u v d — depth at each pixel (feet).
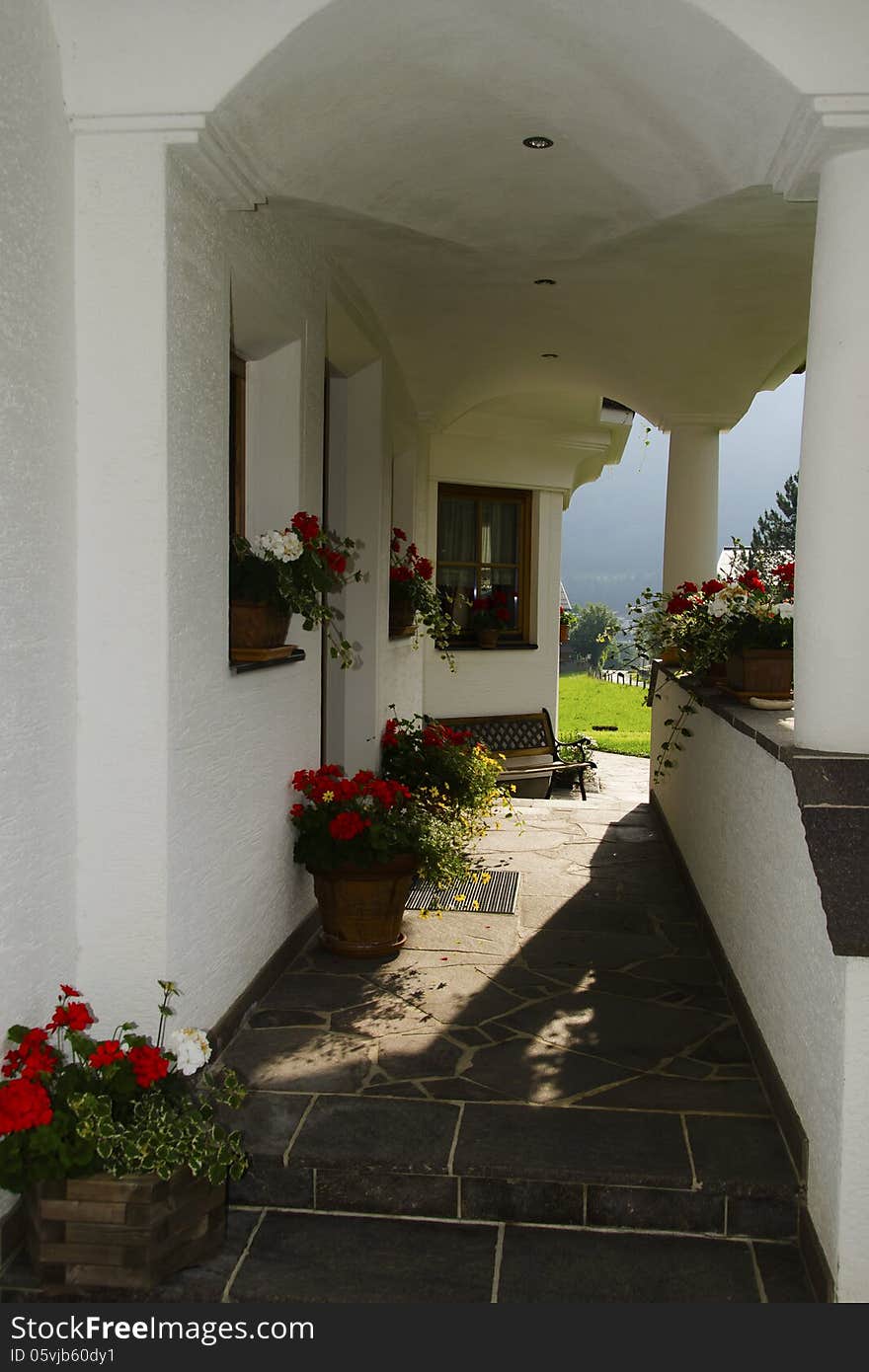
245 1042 11.43
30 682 8.52
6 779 8.18
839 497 9.09
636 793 34.91
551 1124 9.73
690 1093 10.39
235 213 11.02
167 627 9.31
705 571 23.45
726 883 13.55
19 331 8.20
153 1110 8.25
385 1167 9.11
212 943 10.83
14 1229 8.38
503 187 12.34
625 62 9.62
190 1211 8.33
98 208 9.11
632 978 13.69
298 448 13.55
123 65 8.91
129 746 9.37
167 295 9.17
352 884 14.07
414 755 20.16
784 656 13.35
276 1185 9.25
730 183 10.93
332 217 12.79
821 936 8.42
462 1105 10.09
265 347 13.33
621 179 11.87
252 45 8.87
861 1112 7.55
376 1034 11.72
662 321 18.02
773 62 8.54
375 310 18.01
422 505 27.09
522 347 20.58
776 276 15.20
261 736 12.46
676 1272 8.36
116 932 9.49
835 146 8.93
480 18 9.24
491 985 13.38
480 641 32.78
